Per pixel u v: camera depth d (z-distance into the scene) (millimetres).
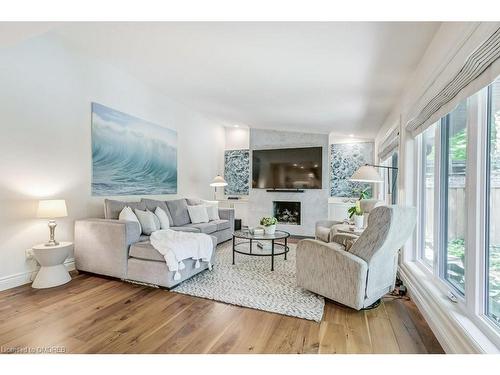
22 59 2805
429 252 2723
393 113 3807
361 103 3758
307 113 4516
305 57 2539
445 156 2254
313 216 6027
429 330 2006
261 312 2271
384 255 2346
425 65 2254
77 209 3402
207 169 6562
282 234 3758
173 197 5312
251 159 6605
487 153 1580
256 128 6590
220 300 2479
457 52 1620
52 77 3092
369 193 6098
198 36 2514
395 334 1952
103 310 2273
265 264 3621
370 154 6121
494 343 1419
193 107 5656
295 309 2312
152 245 2811
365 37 2090
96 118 3637
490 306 1576
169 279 2678
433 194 2537
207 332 1958
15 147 2756
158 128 4840
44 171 3021
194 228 4141
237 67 3080
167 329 1990
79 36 3045
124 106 4105
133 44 3033
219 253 4191
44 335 1892
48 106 3057
